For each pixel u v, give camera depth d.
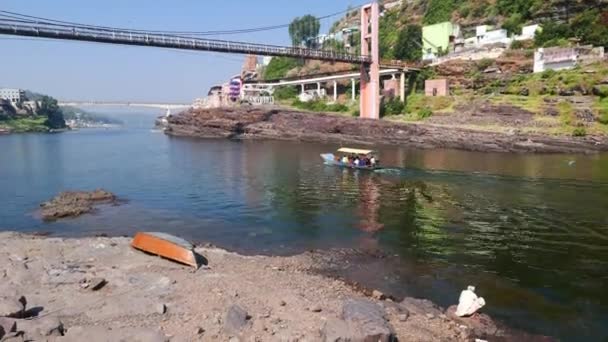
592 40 83.00
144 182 46.53
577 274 20.06
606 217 29.92
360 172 50.22
